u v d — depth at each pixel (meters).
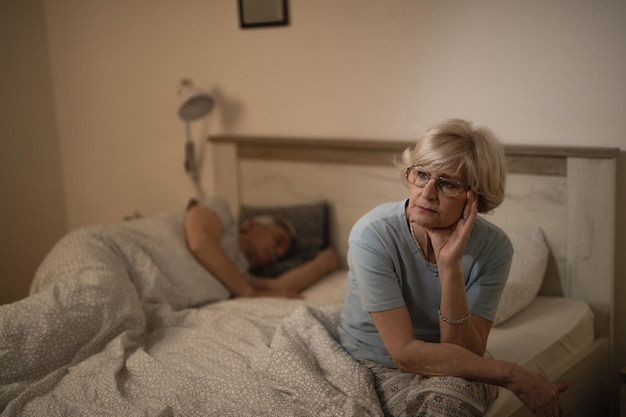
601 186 2.39
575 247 2.48
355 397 1.66
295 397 1.69
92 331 2.10
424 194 1.58
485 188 1.58
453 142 1.57
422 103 2.79
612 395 2.55
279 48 3.16
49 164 3.89
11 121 3.64
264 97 3.26
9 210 3.66
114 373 1.89
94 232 2.42
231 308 2.40
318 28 3.02
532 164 2.52
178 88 3.48
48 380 1.91
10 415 1.77
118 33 3.63
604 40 2.37
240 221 3.17
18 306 2.02
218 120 3.44
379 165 2.86
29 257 3.79
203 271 2.57
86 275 2.19
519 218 2.58
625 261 2.46
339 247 3.07
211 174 3.53
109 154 3.82
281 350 1.82
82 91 3.81
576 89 2.44
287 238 2.96
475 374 1.59
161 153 3.65
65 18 3.75
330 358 1.79
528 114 2.55
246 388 1.75
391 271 1.68
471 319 1.68
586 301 2.49
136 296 2.29
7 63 3.60
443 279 1.62
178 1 3.42
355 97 2.97
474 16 2.60
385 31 2.83
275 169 3.21
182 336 2.18
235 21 3.26
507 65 2.56
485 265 1.71
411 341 1.63
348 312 1.86
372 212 1.77
